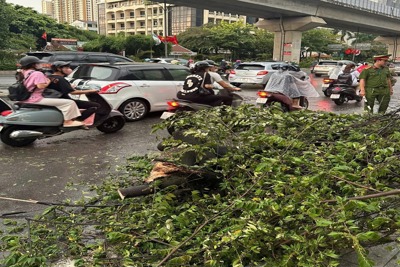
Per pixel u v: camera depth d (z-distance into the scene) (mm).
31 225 3314
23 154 6086
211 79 7156
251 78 18641
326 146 3789
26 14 59094
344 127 4375
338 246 2430
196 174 3438
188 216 2914
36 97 6348
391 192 2229
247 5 35094
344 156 3463
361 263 1966
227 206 2916
